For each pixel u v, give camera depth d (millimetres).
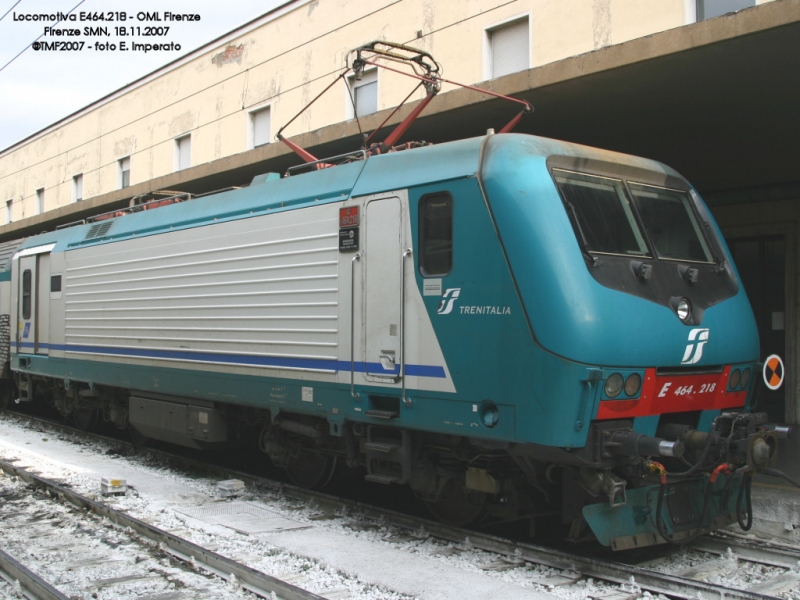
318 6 13273
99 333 10062
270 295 7168
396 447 6059
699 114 8117
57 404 12469
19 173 24797
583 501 5293
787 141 8961
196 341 8156
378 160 6344
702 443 5270
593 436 4984
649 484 5391
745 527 5812
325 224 6594
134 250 9352
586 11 9133
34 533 6297
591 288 5027
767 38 6070
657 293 5426
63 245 11133
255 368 7316
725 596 4621
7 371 13508
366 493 8023
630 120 8406
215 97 15852
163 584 5004
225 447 8789
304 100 13578
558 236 5078
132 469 9219
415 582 4980
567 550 5926
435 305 5605
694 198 6422
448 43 10867
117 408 10617
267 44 14438
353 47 12539
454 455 5961
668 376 5352
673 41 6414
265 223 7277
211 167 12383
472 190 5406
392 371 5914
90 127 20625
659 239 5898
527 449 5156
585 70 7031
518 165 5277
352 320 6277
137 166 18531
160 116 17641
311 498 7438
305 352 6742
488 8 10305
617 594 4793
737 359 5883
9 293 13102
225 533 6203
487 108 8227
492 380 5207
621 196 5777
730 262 6312
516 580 5094
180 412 8758
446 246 5574
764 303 11328
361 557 5535
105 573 5219
